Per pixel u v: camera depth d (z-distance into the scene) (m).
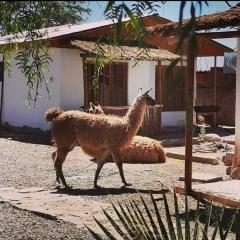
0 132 19.75
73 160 13.30
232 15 8.25
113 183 10.26
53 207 8.07
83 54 16.84
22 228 7.00
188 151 8.65
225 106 23.56
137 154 13.01
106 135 9.55
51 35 17.61
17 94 20.06
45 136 18.52
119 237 6.29
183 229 6.46
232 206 7.90
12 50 5.00
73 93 18.55
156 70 20.30
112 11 3.39
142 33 3.89
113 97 19.22
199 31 8.96
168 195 9.01
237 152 10.32
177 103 21.14
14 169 11.91
